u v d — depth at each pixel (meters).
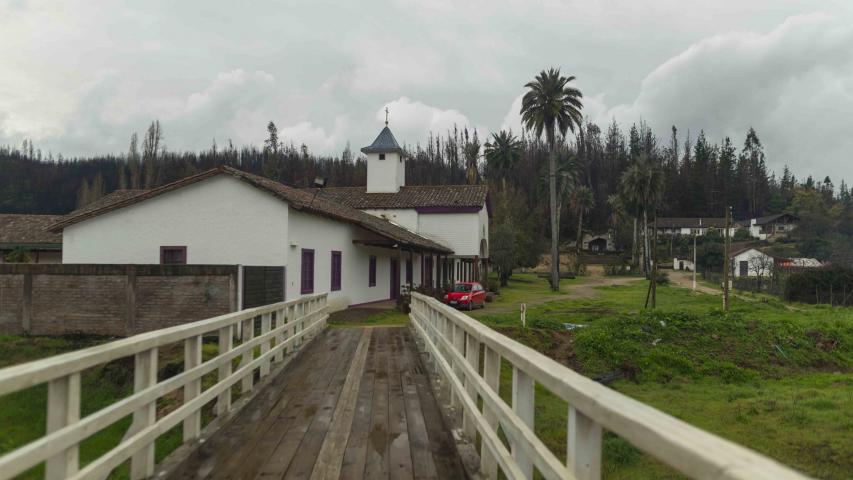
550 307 29.45
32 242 23.83
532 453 2.63
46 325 12.72
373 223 25.30
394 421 5.95
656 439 1.45
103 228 17.75
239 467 4.55
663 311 20.12
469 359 4.97
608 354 15.91
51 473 2.88
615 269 75.69
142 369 4.02
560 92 45.84
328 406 6.61
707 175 115.88
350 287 23.28
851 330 19.20
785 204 108.44
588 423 2.09
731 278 51.34
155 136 85.50
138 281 12.69
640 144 130.00
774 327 18.80
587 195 88.44
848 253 61.00
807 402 12.09
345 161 112.69
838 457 8.72
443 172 119.06
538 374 2.56
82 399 9.91
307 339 11.84
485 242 39.91
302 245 18.25
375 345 11.69
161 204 17.55
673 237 97.44
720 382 15.08
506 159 76.00
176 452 4.70
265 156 101.38
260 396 7.11
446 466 4.59
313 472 4.44
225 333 6.08
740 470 1.12
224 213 17.22
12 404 8.82
